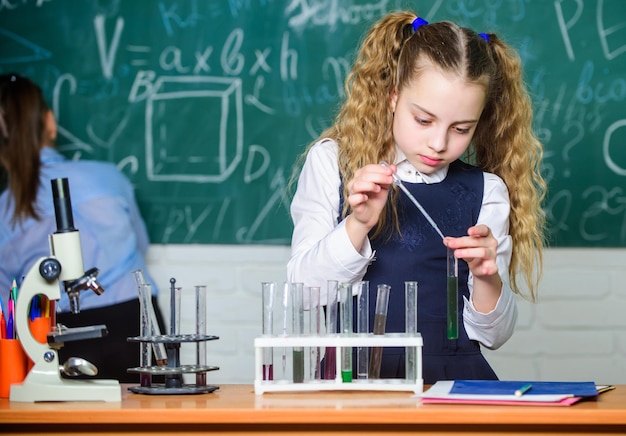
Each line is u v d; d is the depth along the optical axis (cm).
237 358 323
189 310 323
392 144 199
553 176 324
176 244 325
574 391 148
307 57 325
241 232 325
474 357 188
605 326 323
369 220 167
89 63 326
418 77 176
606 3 324
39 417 138
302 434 138
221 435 138
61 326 159
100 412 137
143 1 326
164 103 326
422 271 191
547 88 324
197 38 326
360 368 158
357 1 324
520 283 323
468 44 177
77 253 157
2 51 326
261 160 325
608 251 324
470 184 200
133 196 305
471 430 137
